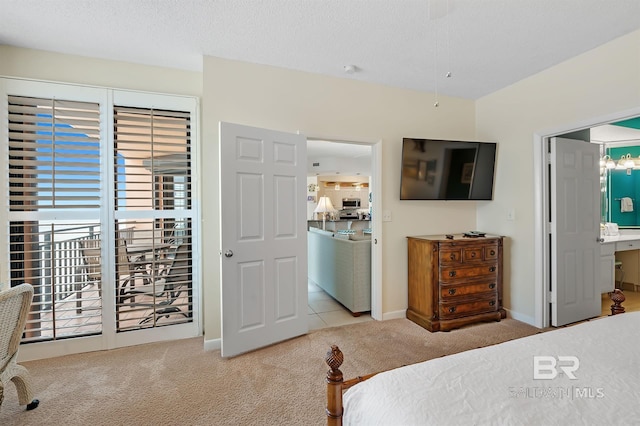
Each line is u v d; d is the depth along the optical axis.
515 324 3.04
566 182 2.98
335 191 10.50
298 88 2.88
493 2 1.87
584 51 2.50
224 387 1.98
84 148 2.54
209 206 2.61
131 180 2.69
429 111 3.43
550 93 2.80
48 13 1.99
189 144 2.84
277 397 1.88
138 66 2.75
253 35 2.28
